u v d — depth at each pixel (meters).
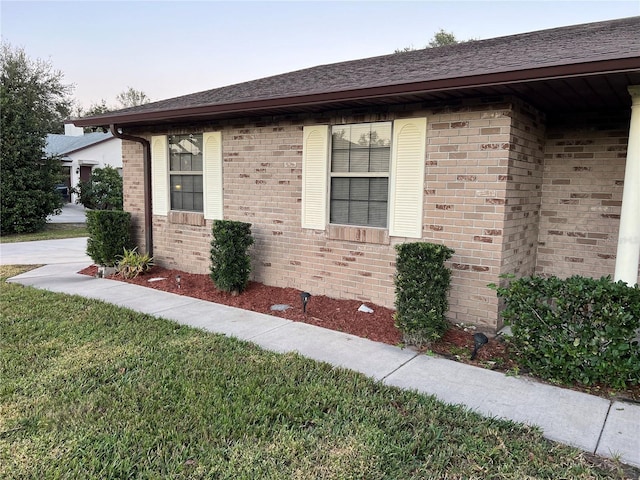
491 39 7.28
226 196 6.78
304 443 2.55
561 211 5.45
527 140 4.84
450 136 4.64
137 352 3.91
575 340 3.33
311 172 5.77
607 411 3.02
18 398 3.02
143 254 8.12
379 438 2.62
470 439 2.62
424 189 4.88
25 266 8.48
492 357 3.98
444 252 4.15
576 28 6.60
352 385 3.34
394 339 4.43
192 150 7.19
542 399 3.19
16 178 13.94
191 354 3.90
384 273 5.29
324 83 5.57
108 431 2.63
